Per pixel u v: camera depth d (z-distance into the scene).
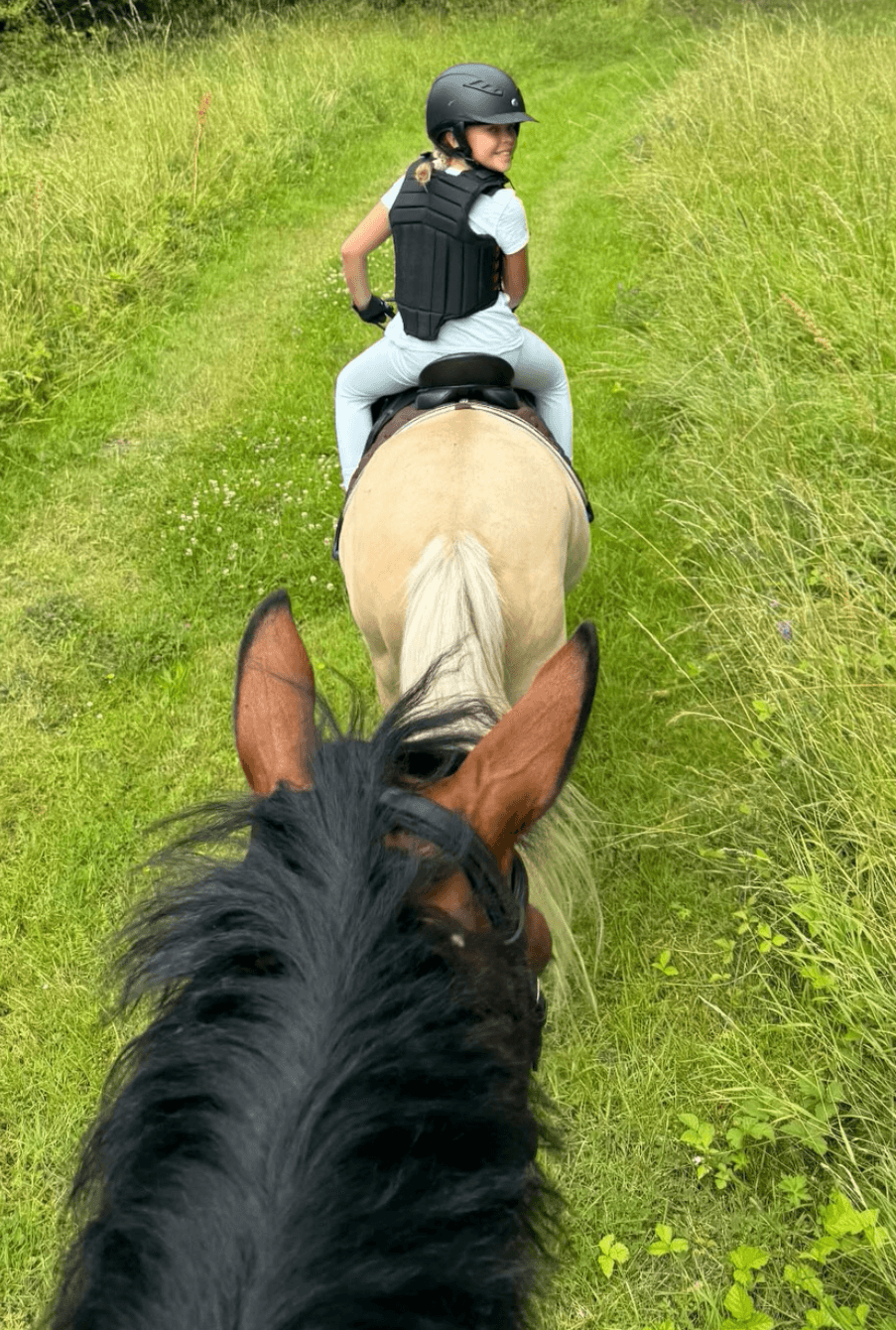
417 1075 1.07
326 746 1.43
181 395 6.70
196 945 1.18
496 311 2.97
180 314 7.73
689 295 6.54
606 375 6.36
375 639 2.89
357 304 3.35
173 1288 0.90
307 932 1.16
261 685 1.56
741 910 3.29
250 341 7.27
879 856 3.10
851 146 7.04
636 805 3.73
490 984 1.23
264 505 5.54
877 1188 2.62
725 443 5.04
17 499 5.73
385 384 3.16
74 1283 1.04
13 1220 2.78
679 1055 3.01
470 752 1.56
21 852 3.82
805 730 3.54
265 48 13.57
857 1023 2.84
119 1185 1.03
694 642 4.38
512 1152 1.12
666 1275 2.58
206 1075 1.04
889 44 10.55
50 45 13.74
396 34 15.30
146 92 11.21
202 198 9.23
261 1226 0.94
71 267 7.75
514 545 2.54
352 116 11.84
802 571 4.25
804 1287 2.43
